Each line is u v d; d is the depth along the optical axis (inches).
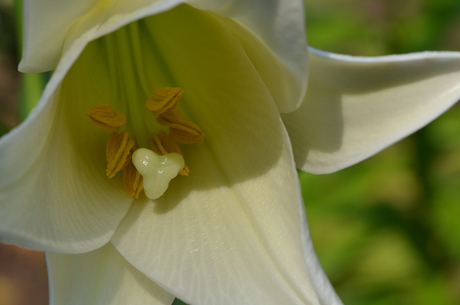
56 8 8.7
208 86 9.8
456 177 14.1
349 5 16.3
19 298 19.4
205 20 9.6
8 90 21.7
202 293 9.4
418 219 13.9
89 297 9.5
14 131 8.2
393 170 14.1
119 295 9.7
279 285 9.3
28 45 8.6
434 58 8.9
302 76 8.6
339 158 9.3
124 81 10.0
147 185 9.5
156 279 9.5
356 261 14.5
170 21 9.8
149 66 10.1
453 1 13.8
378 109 9.1
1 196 8.4
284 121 9.5
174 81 10.0
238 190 9.6
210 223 9.6
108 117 9.6
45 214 9.0
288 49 8.5
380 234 14.0
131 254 9.6
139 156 9.5
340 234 14.2
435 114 9.0
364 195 14.3
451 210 13.7
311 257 8.6
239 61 9.4
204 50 9.7
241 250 9.5
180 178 9.8
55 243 9.0
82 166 9.5
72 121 9.5
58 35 8.9
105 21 8.6
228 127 9.7
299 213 9.0
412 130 9.0
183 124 9.8
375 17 14.2
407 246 14.1
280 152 9.3
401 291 14.0
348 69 9.0
